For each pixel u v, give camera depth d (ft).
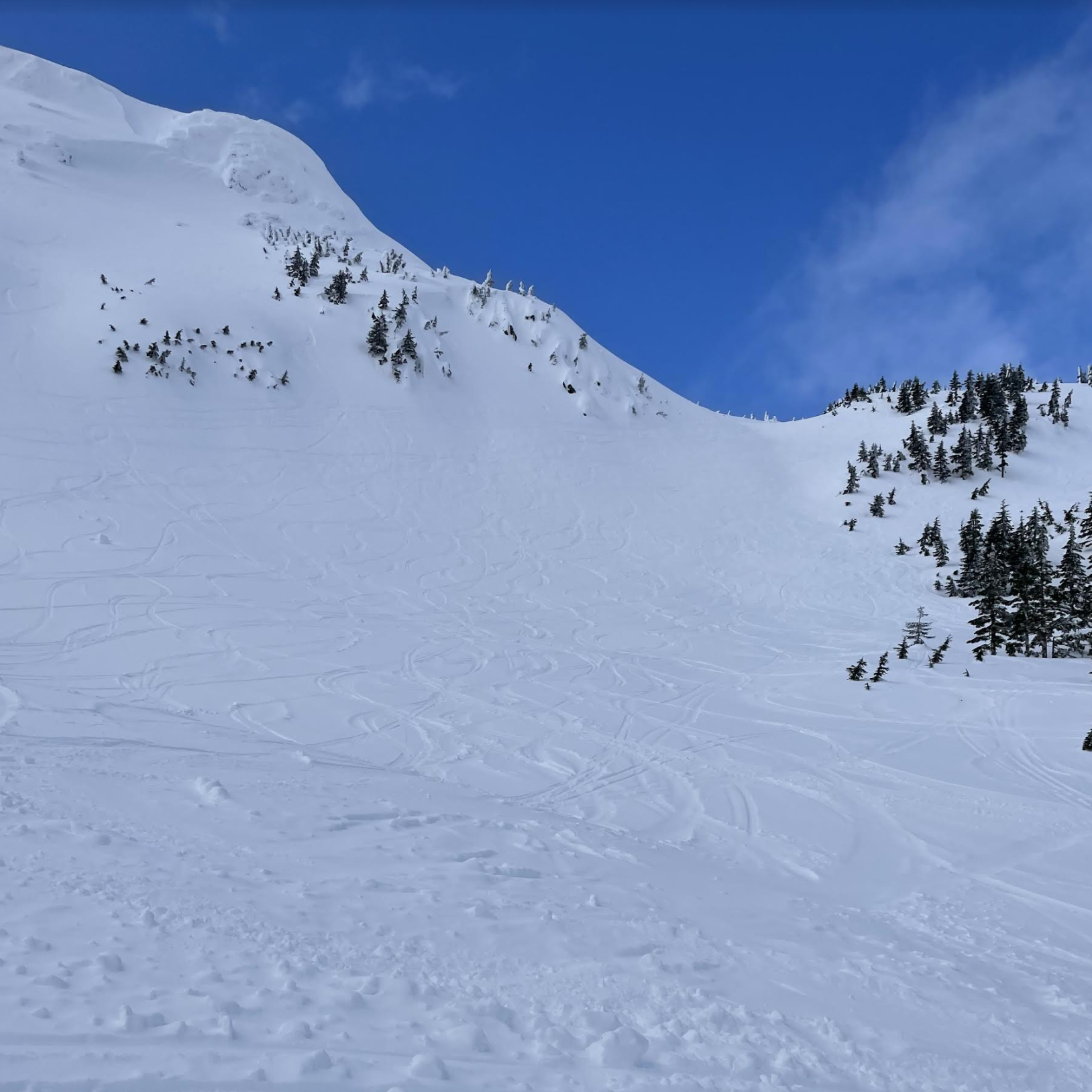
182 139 541.34
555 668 102.27
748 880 34.99
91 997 13.62
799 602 170.50
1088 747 69.51
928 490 255.91
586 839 35.76
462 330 319.06
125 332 222.07
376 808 34.14
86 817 25.90
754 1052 16.49
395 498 197.36
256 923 18.79
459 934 20.85
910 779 60.54
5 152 399.44
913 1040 18.79
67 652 81.97
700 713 82.99
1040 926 32.96
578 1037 15.81
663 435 294.05
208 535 148.36
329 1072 12.62
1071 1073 18.48
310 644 99.04
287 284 300.81
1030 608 130.72
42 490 148.05
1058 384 338.75
